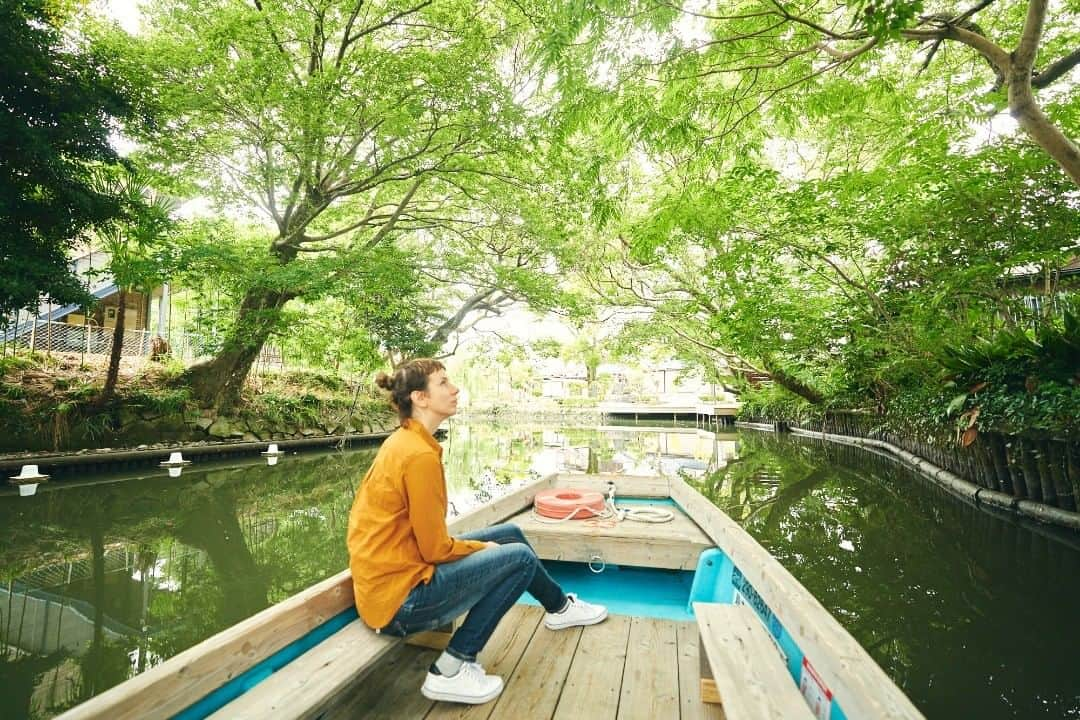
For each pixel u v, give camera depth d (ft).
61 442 34.04
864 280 30.19
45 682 10.18
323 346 51.70
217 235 41.27
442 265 41.78
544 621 8.25
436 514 5.89
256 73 28.81
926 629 11.20
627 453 51.13
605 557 9.93
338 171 36.27
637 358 60.29
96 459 33.78
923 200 24.56
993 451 22.43
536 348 60.59
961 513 21.52
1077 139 19.71
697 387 145.79
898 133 23.06
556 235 38.58
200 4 30.68
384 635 5.90
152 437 39.32
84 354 43.39
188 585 15.46
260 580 15.90
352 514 6.20
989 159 21.08
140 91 28.55
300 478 34.71
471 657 6.20
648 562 9.75
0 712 9.18
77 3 30.68
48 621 12.91
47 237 27.73
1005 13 21.85
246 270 34.09
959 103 20.30
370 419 61.26
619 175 34.86
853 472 32.63
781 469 35.47
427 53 30.76
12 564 17.44
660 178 39.22
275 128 31.35
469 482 33.76
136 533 21.20
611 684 6.54
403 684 6.65
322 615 5.99
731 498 26.13
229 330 40.98
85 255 48.19
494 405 143.84
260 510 25.46
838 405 50.06
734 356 55.06
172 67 29.68
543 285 42.57
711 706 6.08
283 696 4.64
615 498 14.58
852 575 14.60
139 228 31.53
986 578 14.23
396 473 5.88
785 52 15.65
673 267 46.57
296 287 34.30
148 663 10.94
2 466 29.86
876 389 41.88
